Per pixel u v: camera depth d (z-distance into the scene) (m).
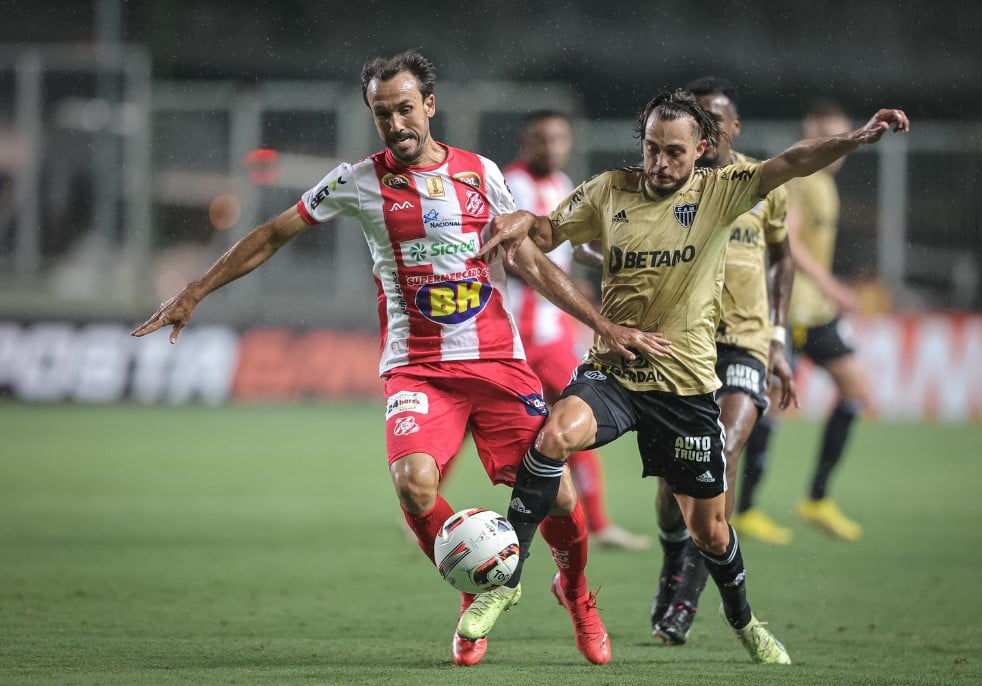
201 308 65.75
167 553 28.94
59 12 82.19
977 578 26.67
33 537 30.86
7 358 64.19
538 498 17.56
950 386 59.59
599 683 16.44
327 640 19.84
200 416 60.22
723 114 21.56
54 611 22.00
